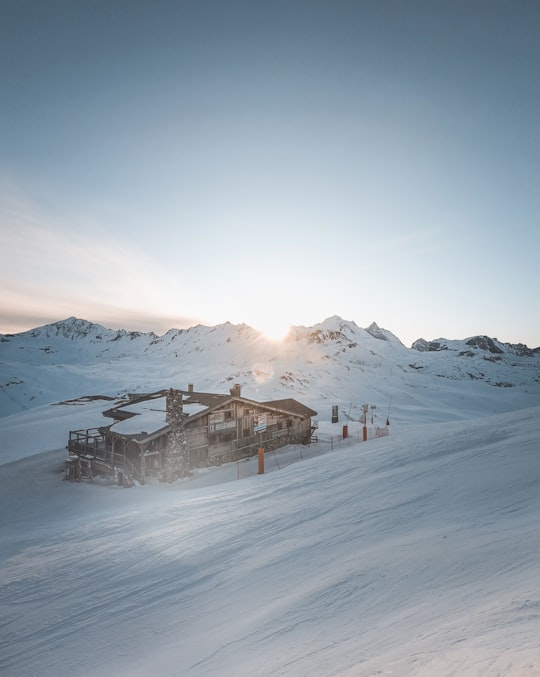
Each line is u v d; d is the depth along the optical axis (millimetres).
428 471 16109
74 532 16922
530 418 25484
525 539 7090
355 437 42938
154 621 8062
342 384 151375
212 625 7176
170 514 17516
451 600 5176
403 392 150875
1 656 7680
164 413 35812
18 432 56469
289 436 39750
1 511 23188
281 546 10953
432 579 6355
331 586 7238
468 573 6141
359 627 5285
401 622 4906
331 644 4910
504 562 6168
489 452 17297
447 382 191500
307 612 6430
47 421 63969
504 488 11945
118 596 9883
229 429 34594
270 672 4535
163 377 192000
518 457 15383
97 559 12875
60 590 10797
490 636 3398
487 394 169500
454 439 21891
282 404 40188
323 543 10367
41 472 32750
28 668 6965
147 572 11227
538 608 3854
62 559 13344
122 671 6121
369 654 4055
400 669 3178
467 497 11867
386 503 12945
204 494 21922
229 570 10148
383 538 9672
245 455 35406
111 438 30750
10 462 36594
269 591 8109
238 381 142375
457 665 2854
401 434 29938
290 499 16422
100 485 28578
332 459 23828
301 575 8500
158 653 6527
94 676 6219
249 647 5723
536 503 9977
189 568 11008
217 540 12781
